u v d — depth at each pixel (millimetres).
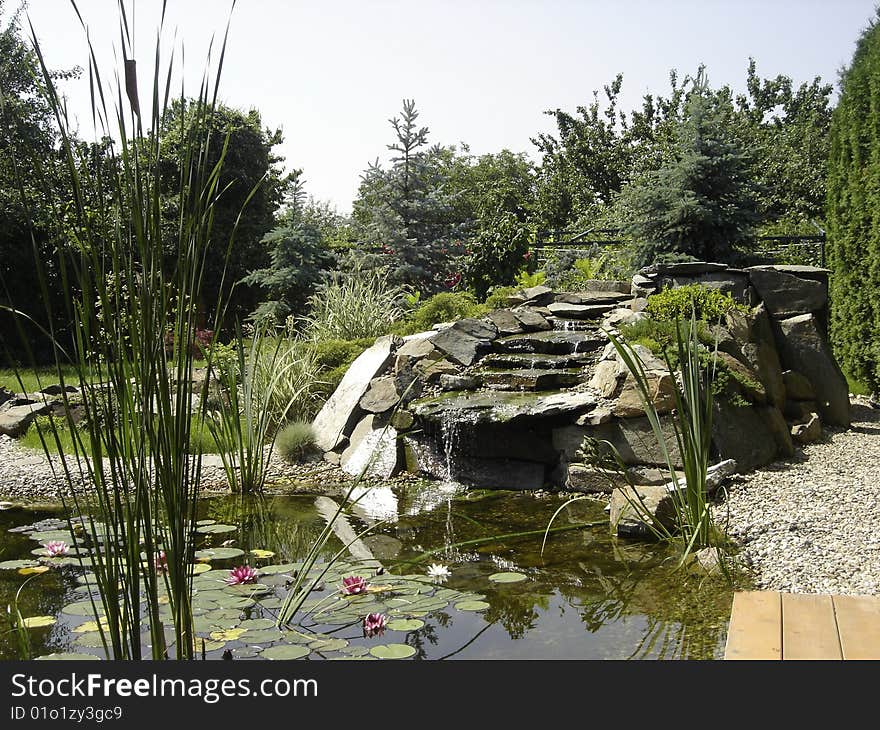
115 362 1958
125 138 1871
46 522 5004
